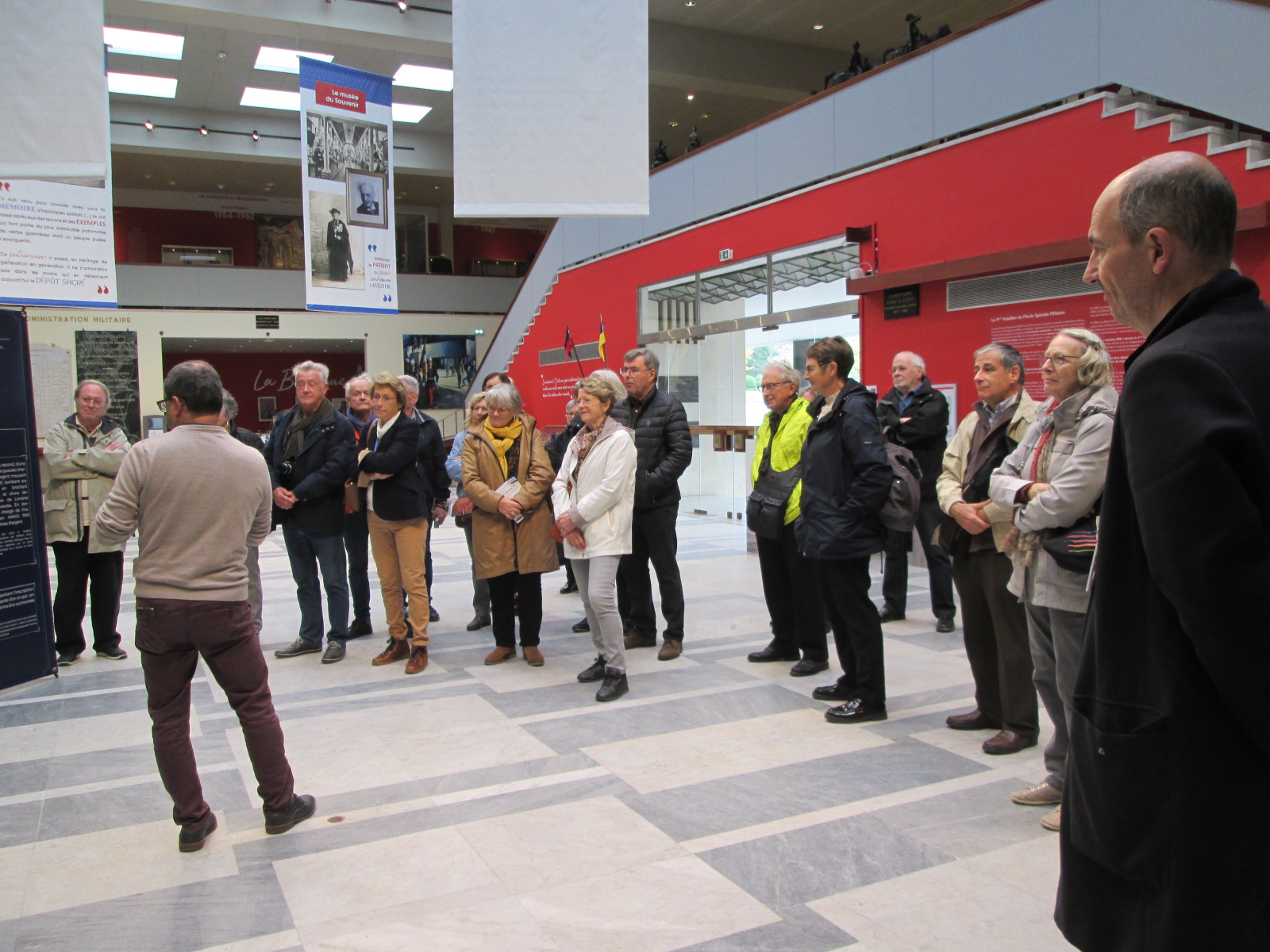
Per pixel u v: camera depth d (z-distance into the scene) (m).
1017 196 7.27
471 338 22.41
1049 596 2.86
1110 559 1.20
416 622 4.99
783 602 5.04
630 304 13.26
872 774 3.40
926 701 4.29
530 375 16.47
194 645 2.82
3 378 4.67
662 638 5.60
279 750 3.00
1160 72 6.15
